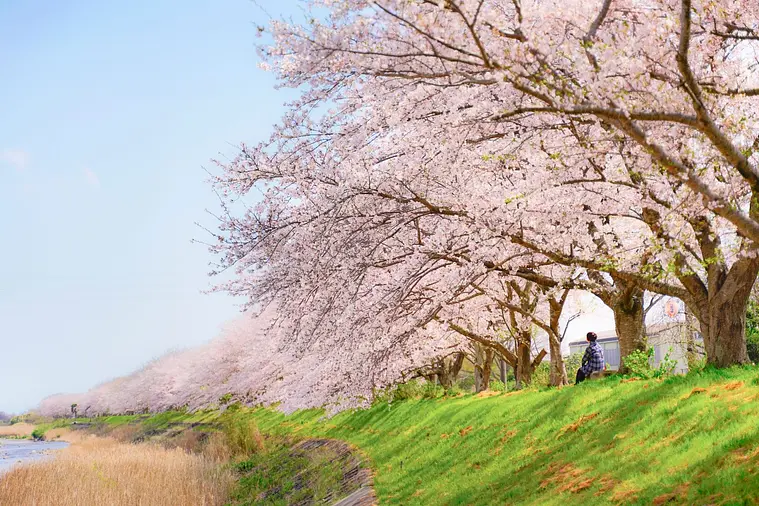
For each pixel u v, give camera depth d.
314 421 37.75
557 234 12.60
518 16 8.30
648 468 8.52
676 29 8.32
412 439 19.84
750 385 9.80
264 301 14.32
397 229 12.73
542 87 7.43
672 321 25.17
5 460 51.62
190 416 66.88
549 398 15.39
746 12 9.70
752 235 7.23
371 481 16.84
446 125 10.55
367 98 11.23
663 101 7.40
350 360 14.74
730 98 8.97
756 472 6.84
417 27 7.47
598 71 7.46
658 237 10.37
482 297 21.45
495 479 11.56
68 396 146.88
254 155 12.29
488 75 8.58
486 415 17.12
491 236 12.23
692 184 7.18
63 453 39.66
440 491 12.50
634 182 11.00
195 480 24.69
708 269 12.39
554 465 10.66
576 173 12.14
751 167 7.05
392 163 12.04
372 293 13.70
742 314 12.04
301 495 20.06
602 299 16.42
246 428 35.34
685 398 10.57
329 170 11.77
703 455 8.06
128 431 71.62
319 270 12.67
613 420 11.44
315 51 8.48
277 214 13.09
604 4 7.88
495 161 12.23
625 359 15.50
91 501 20.91
